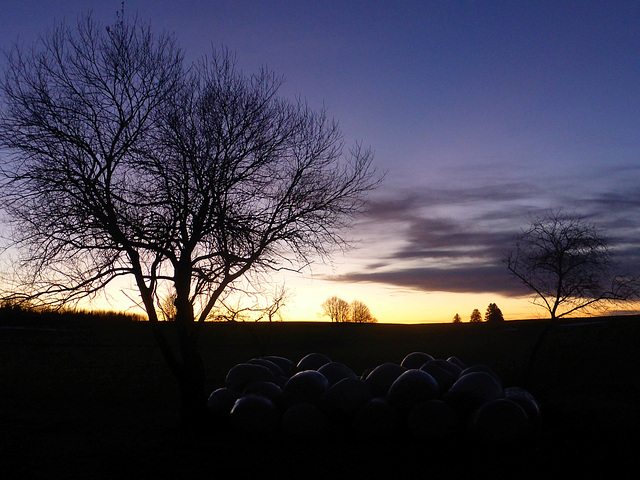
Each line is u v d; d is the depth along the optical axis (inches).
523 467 403.2
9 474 421.7
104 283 528.7
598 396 762.2
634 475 378.0
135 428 596.4
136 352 1341.0
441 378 537.6
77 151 540.1
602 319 1517.0
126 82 563.5
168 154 553.0
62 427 605.9
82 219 521.0
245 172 574.9
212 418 551.5
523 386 690.8
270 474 408.5
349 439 502.9
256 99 593.3
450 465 415.5
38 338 1472.7
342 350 1395.2
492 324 1653.5
